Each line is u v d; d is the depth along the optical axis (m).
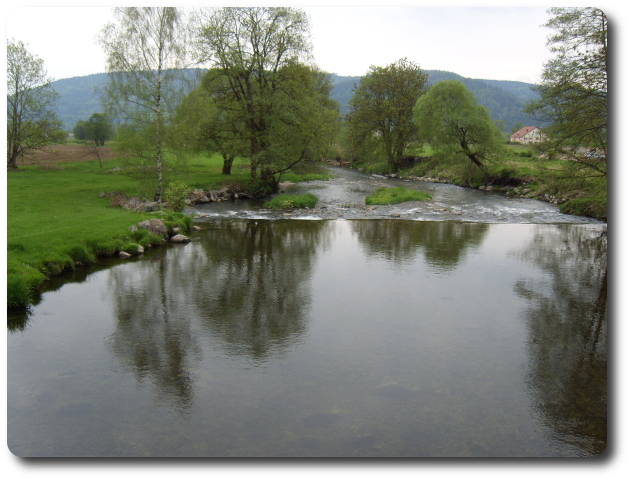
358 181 51.38
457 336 10.50
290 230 24.25
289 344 9.98
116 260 17.48
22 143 43.66
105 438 6.63
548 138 24.55
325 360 9.20
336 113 42.22
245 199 36.12
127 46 25.38
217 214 29.19
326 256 18.53
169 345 9.88
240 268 16.53
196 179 39.00
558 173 24.84
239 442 6.54
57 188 31.12
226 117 35.75
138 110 26.25
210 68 34.41
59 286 14.11
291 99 34.91
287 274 15.78
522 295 13.52
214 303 12.68
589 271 16.27
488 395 7.92
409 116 61.75
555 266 16.95
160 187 26.88
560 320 11.50
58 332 10.57
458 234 23.22
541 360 9.27
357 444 6.52
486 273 15.99
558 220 27.41
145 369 8.77
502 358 9.37
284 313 11.91
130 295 13.30
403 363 9.10
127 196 28.44
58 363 9.00
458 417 7.23
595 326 11.12
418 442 6.59
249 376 8.52
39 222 20.03
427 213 29.83
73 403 7.55
